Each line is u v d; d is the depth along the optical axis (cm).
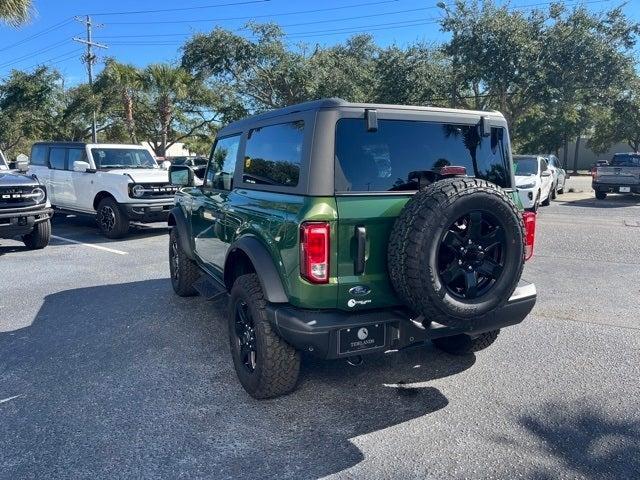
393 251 313
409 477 292
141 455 315
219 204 470
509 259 328
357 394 389
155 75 3050
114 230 1083
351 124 336
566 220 1301
